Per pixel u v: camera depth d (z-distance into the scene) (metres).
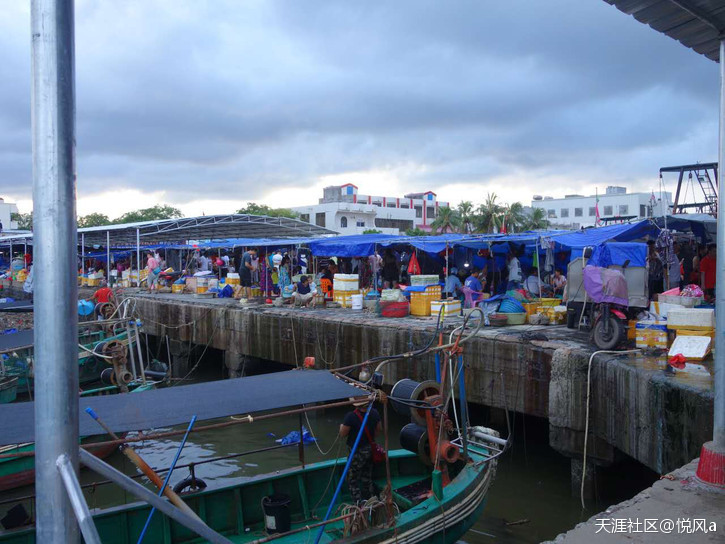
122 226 25.55
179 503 5.45
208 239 33.16
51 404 1.70
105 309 16.97
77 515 1.61
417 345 12.77
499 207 60.81
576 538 3.95
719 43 4.97
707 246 14.38
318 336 15.28
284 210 65.19
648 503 4.49
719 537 3.90
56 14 1.72
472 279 15.95
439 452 6.91
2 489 9.13
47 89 1.71
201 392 6.73
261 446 12.54
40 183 1.71
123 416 5.84
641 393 7.73
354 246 19.14
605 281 9.70
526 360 10.64
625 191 73.94
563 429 9.59
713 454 4.77
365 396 6.38
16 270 33.28
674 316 9.23
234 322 18.22
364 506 6.28
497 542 8.26
